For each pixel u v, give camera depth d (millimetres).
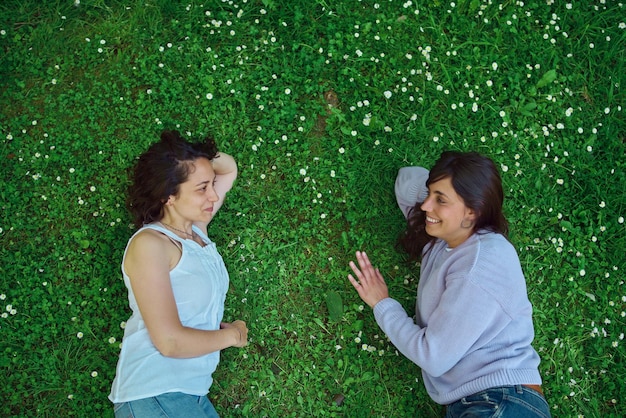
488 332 2674
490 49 3818
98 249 3393
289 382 3352
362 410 3334
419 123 3662
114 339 3258
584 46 3896
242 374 3338
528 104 3709
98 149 3504
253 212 3508
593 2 3936
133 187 2727
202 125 3525
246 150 3543
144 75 3570
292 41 3668
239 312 3381
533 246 3605
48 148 3486
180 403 2652
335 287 3482
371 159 3588
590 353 3553
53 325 3297
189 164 2604
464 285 2607
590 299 3609
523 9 3912
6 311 3279
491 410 2631
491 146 3676
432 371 2764
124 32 3623
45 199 3424
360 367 3389
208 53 3596
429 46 3717
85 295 3354
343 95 3658
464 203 2652
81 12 3646
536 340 3510
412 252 3330
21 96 3514
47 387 3238
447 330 2652
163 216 2738
